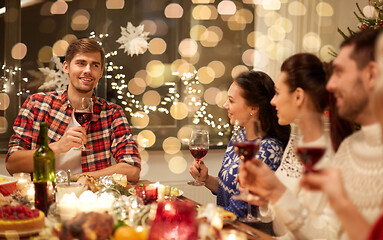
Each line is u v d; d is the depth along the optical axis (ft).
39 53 11.01
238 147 5.12
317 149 3.65
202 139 7.13
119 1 11.57
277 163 6.26
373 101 2.83
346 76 3.95
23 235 4.19
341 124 4.83
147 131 12.00
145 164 11.91
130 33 11.67
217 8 12.46
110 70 11.57
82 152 8.64
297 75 5.32
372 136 4.03
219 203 7.06
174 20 12.12
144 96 11.96
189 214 4.18
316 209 4.65
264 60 12.66
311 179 3.06
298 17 12.23
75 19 11.25
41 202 5.06
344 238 4.27
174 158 12.19
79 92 8.71
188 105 12.35
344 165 4.41
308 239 4.37
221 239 3.94
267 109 6.58
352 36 4.09
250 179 4.52
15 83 10.86
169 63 12.14
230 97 6.77
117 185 5.98
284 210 4.36
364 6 11.67
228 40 12.64
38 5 10.93
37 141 8.62
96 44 8.74
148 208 4.57
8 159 8.20
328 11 12.24
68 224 3.79
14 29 10.79
